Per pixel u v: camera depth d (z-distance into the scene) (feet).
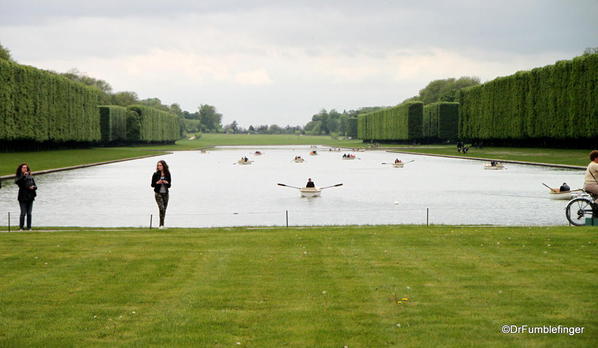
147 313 39.52
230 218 114.62
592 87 319.27
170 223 108.06
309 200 146.72
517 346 32.73
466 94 490.90
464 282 46.29
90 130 468.34
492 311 38.91
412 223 105.40
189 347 33.35
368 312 39.11
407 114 621.31
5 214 118.42
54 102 392.47
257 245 63.98
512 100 405.39
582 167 249.75
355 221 108.99
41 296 43.80
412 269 51.06
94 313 39.73
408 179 212.02
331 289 44.80
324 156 463.01
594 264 51.93
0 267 53.42
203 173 253.85
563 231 70.33
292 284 46.44
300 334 35.14
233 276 49.26
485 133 448.65
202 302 41.81
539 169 257.14
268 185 192.13
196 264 54.13
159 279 48.60
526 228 76.07
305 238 68.49
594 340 33.58
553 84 352.28
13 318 38.78
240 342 34.04
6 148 357.20
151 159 386.73
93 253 59.82
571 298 41.60
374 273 49.70
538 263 52.70
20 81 343.05
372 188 178.19
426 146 601.62
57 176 224.12
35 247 63.52
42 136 374.02
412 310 39.37
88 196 154.10
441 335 34.65
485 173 237.25
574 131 332.60
